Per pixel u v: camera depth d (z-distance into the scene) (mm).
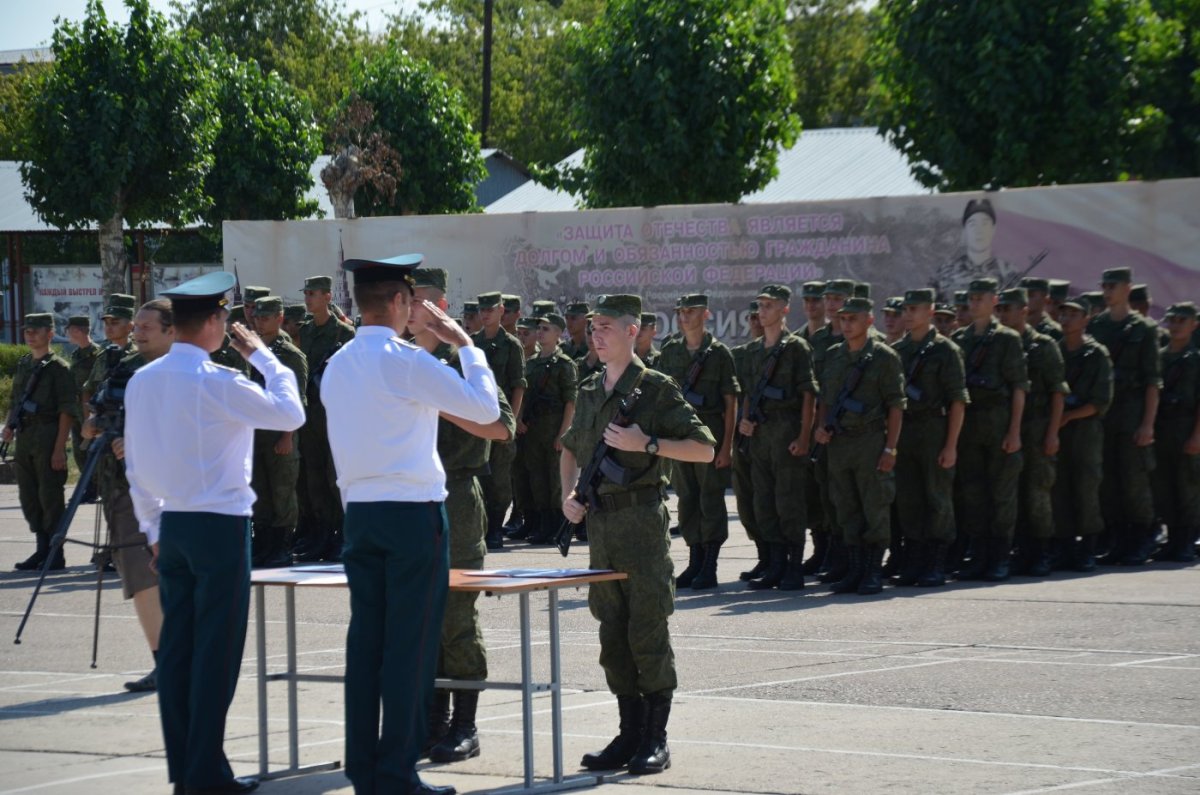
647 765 5996
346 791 5910
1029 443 11852
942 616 9852
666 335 18906
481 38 71812
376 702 5355
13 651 9438
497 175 47438
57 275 37812
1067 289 13602
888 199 17844
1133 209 16812
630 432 5988
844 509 11094
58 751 6695
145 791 5953
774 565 11508
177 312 5855
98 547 7969
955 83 19766
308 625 10258
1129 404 12461
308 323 13992
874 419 10875
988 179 20062
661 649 6055
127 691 8133
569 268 19312
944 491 11344
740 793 5664
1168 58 19812
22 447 13266
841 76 58938
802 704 7266
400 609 5316
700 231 18766
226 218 34938
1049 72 19312
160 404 5770
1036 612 9898
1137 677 7695
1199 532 12961
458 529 6430
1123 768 5898
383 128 31516
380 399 5312
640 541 6047
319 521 13852
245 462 5898
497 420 5680
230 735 7121
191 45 29984
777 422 11359
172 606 5824
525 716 5711
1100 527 12180
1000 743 6371
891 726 6750
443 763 6332
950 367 11219
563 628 9945
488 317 14398
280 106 35156
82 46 28141
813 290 12727
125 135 28062
